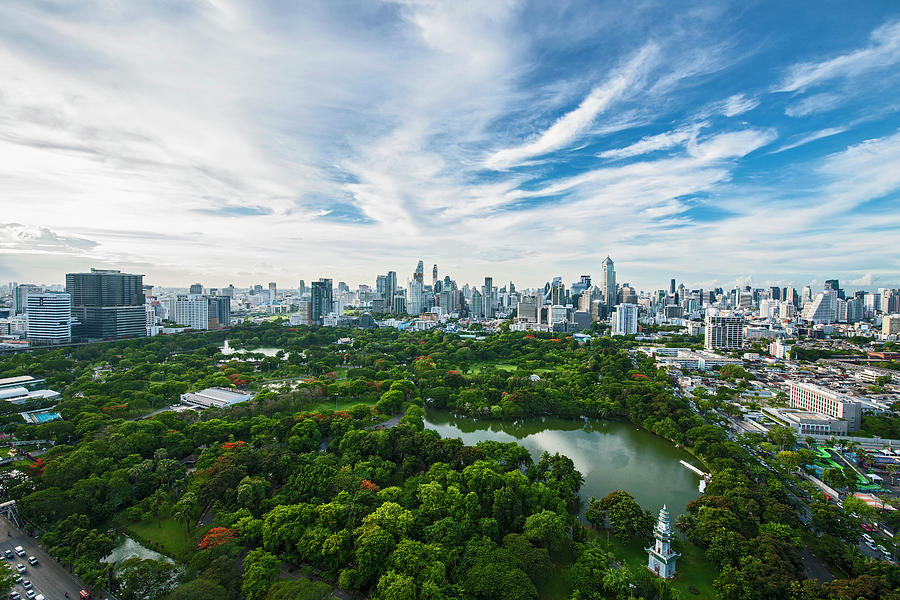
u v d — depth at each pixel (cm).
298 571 14012
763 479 19900
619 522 16000
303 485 17612
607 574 13288
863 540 15638
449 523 15150
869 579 12294
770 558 13350
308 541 14075
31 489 17062
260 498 17088
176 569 12938
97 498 16800
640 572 14262
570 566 14538
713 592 13550
